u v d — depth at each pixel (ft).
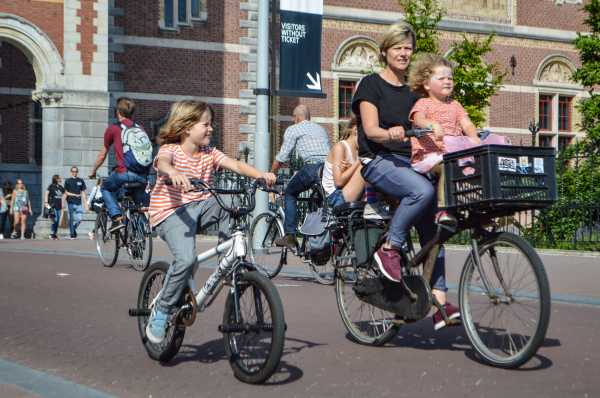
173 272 19.56
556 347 22.43
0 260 48.37
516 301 19.27
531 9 120.67
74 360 21.26
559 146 123.54
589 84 85.97
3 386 17.94
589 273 41.96
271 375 17.94
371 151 21.79
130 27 98.63
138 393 17.94
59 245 64.28
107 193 43.55
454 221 20.39
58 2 87.92
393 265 21.35
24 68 104.78
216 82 103.14
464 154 19.43
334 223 24.36
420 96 22.27
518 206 19.27
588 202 58.13
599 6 86.17
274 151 103.30
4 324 26.50
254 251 40.11
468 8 116.47
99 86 89.30
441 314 21.03
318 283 37.65
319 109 108.17
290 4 54.54
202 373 19.60
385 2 111.86
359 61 110.73
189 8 101.60
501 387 17.95
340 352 21.93
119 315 28.17
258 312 18.17
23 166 104.37
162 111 99.96
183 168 20.16
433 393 17.62
